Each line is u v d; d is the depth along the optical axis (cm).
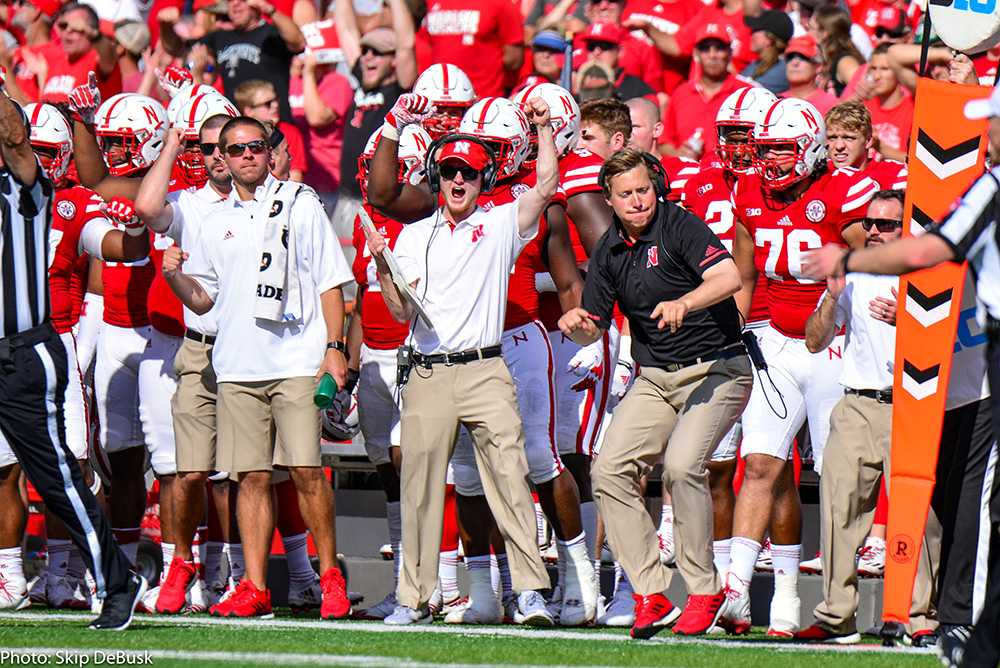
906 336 2378
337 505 3528
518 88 3972
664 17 4053
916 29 3631
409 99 2775
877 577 3097
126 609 2381
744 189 2838
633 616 2858
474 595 2873
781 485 2781
